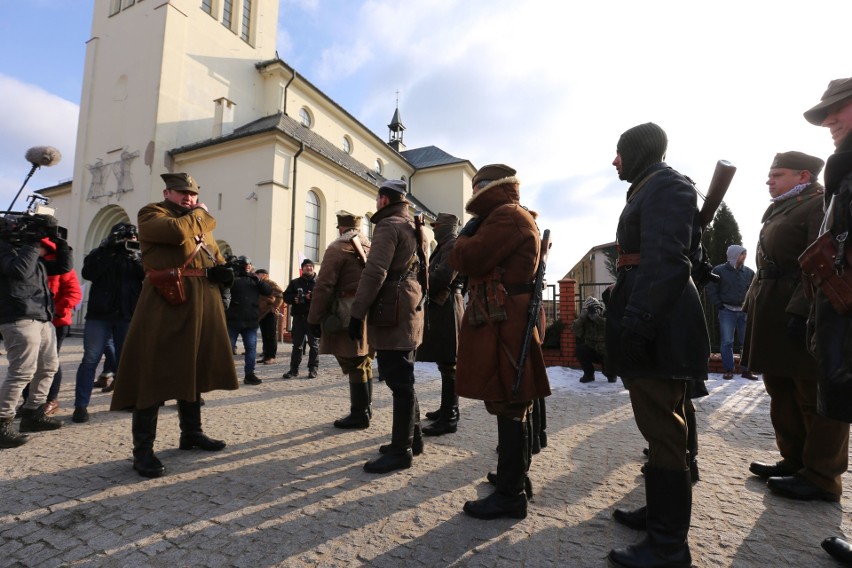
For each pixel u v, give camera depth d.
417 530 2.05
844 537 1.98
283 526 2.08
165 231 2.77
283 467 2.85
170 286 2.79
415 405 3.12
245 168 15.88
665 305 1.64
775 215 2.68
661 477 1.73
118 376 2.69
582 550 1.88
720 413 4.39
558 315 7.90
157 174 16.98
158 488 2.50
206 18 19.20
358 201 19.66
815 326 1.66
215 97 19.30
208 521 2.12
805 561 1.80
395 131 36.28
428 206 32.31
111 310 4.12
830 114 1.79
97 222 18.61
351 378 3.85
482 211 2.35
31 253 3.26
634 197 1.94
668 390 1.76
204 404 4.77
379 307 2.91
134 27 18.59
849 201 1.51
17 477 2.64
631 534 2.01
